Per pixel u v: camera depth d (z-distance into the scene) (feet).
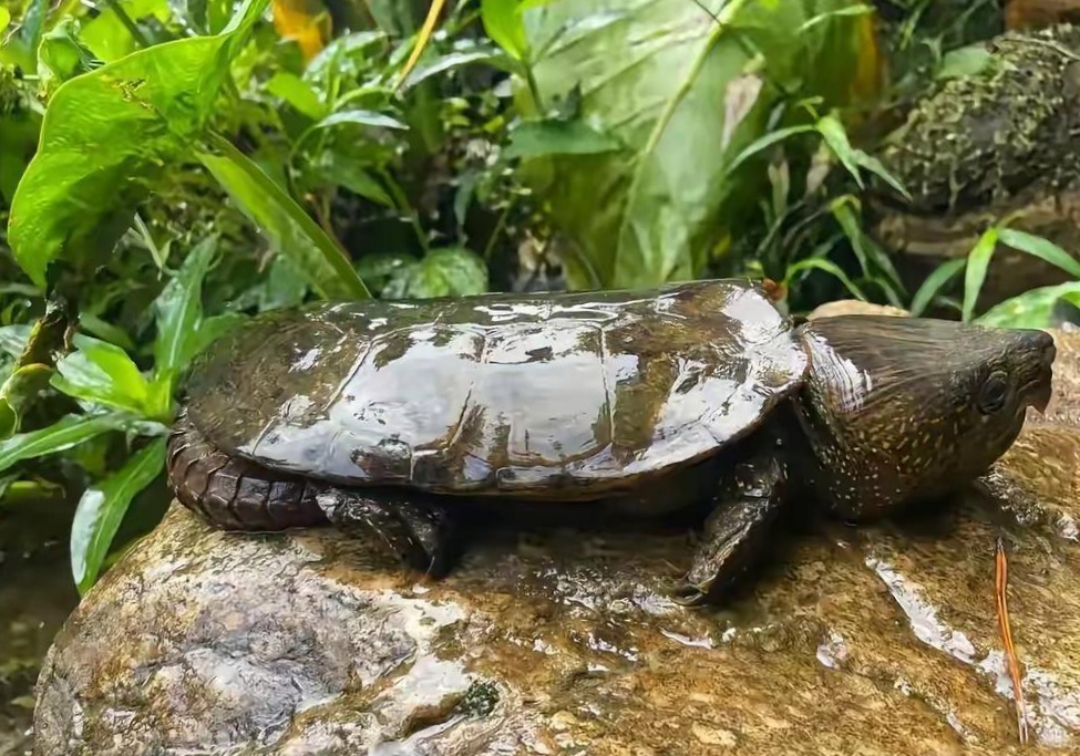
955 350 1.21
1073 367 1.56
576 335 1.21
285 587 1.23
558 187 1.95
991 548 1.25
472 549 1.24
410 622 1.18
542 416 1.16
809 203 1.98
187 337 1.53
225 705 1.19
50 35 1.43
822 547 1.25
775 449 1.21
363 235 2.04
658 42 1.88
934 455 1.21
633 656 1.14
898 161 2.00
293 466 1.18
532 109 1.93
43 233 1.46
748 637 1.16
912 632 1.18
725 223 1.92
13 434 1.57
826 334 1.24
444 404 1.18
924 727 1.09
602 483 1.14
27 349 1.59
